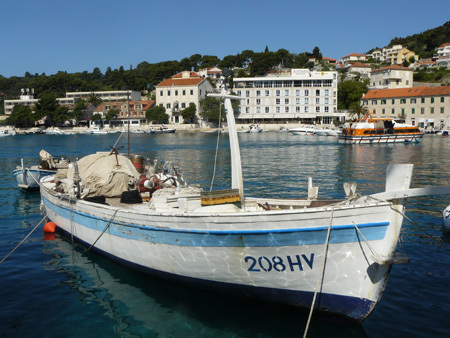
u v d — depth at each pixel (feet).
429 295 27.99
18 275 32.65
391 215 21.86
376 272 22.80
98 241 34.71
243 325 24.43
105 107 397.39
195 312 26.13
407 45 572.92
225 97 29.55
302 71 341.62
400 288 29.19
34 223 49.73
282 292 24.89
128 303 27.55
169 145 196.24
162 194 34.58
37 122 399.65
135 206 36.37
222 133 295.28
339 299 23.62
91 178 41.22
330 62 569.23
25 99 470.80
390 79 352.28
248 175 90.38
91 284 30.73
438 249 37.17
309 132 273.75
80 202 35.55
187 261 26.86
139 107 383.04
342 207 21.98
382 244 22.21
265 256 23.99
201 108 360.89
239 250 24.50
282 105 341.21
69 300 28.12
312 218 22.40
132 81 505.66
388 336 22.97
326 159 125.18
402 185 21.62
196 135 293.43
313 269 23.40
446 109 265.95
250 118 345.31
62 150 176.96
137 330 24.07
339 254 22.68
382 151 150.51
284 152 152.66
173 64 533.55
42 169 70.64
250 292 25.96
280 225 23.03
